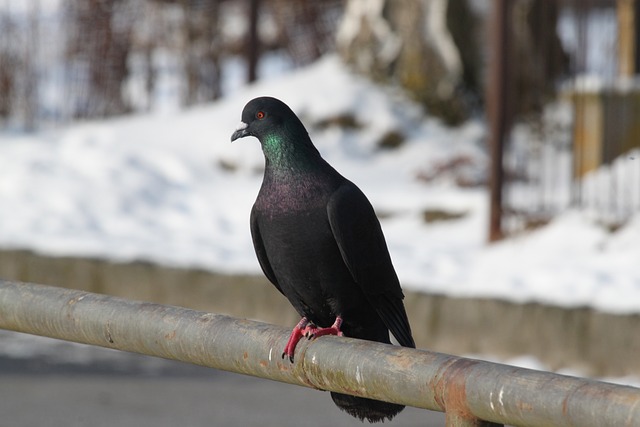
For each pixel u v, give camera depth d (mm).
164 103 24391
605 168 15680
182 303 13281
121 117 23344
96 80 23469
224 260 13445
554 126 20422
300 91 20562
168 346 3932
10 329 4418
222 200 17016
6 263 14234
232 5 26172
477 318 11586
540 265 12773
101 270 13727
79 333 4148
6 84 23062
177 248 14102
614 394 2721
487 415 2986
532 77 20812
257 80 21969
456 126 20438
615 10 19000
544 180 17969
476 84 20859
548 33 21047
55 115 23203
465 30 20953
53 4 23844
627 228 13734
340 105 20031
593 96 16016
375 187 17438
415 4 21062
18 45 23125
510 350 11422
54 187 16797
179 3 23891
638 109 16016
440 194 16625
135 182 17234
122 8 23453
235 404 10586
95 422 9914
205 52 23969
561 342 11180
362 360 3410
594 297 11297
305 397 10891
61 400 10609
